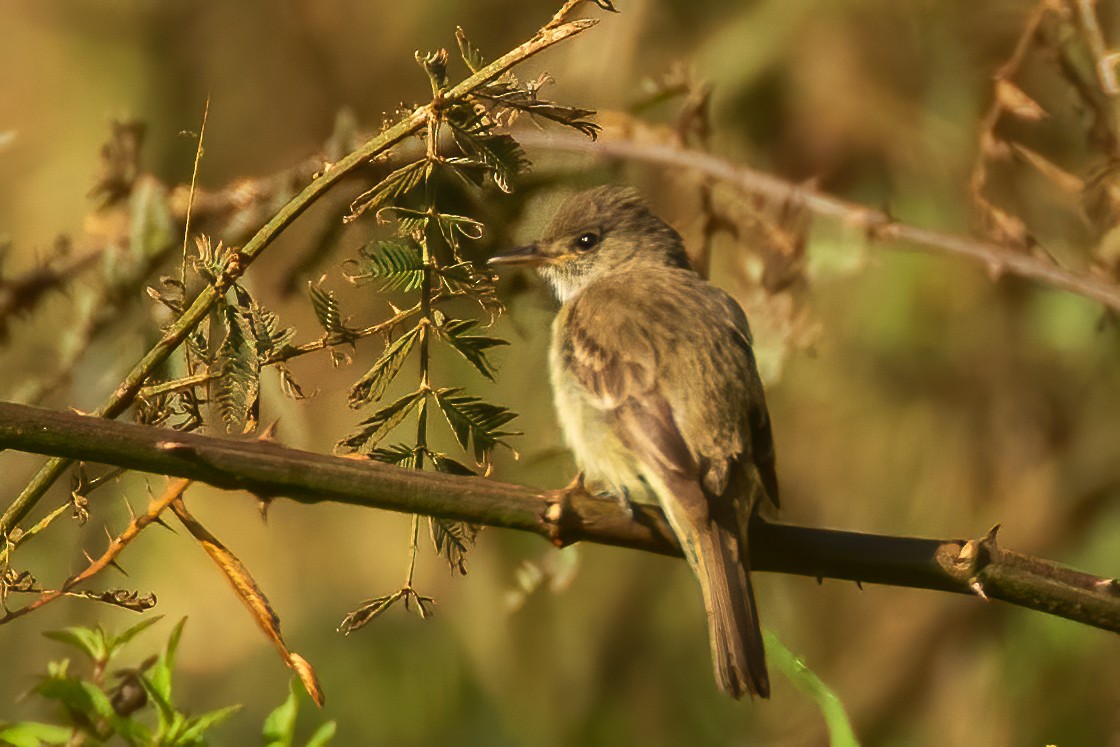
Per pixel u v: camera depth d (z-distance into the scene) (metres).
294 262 8.84
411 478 5.59
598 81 10.73
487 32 11.02
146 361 5.54
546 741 11.71
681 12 11.28
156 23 11.02
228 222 8.97
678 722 11.98
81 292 9.12
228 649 10.99
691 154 9.62
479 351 5.55
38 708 6.75
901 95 11.46
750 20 11.38
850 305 11.85
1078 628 11.88
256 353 5.49
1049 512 11.80
